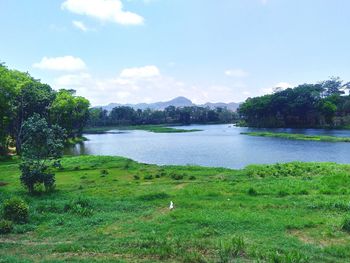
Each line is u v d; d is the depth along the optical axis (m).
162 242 14.37
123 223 17.89
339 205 19.61
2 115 58.88
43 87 86.56
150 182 31.58
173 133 133.75
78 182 32.44
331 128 129.62
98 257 13.05
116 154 66.75
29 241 15.45
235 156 59.44
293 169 34.84
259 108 154.38
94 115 165.12
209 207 20.34
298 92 145.62
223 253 12.89
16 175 37.72
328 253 13.22
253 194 24.12
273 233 15.52
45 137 26.97
